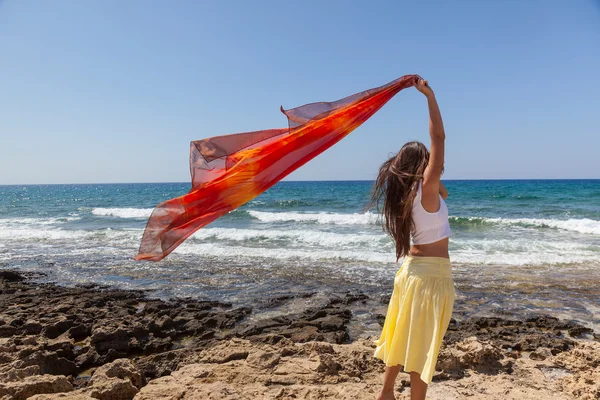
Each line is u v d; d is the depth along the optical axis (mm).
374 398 3584
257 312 6957
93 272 10492
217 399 3562
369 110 3277
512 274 9500
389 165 2826
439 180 2639
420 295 2641
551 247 13070
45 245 15500
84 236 17750
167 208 3400
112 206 46188
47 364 4516
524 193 45562
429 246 2695
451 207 30953
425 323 2627
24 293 8281
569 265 10469
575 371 4316
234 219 24406
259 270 10234
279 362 4418
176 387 3828
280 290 8344
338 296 7840
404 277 2752
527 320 6363
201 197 3373
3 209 40906
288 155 3330
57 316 6543
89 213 34875
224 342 5051
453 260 11078
